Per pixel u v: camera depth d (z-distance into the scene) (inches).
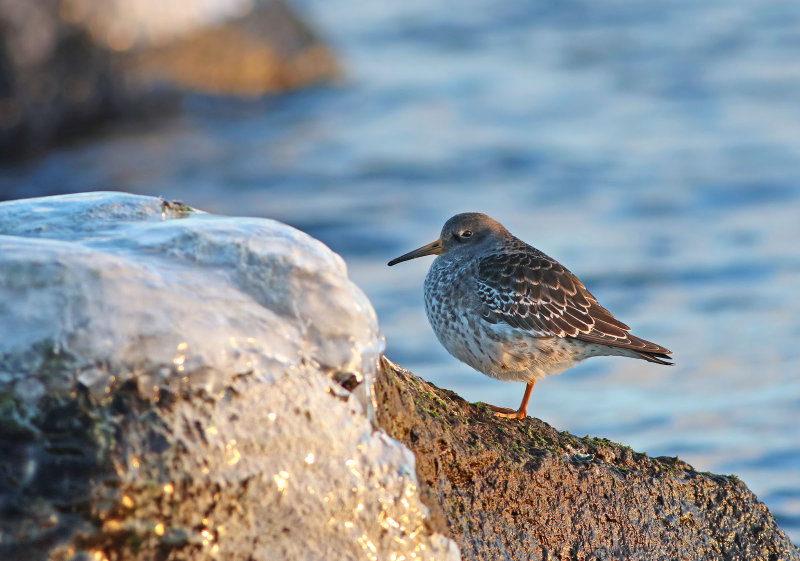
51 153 957.8
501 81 1165.7
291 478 229.8
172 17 1047.0
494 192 853.2
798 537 394.0
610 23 1378.0
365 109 1090.7
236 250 247.0
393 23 1434.5
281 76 1134.4
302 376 234.2
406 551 243.0
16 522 212.5
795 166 888.3
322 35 1214.9
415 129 1019.3
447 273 393.7
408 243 749.9
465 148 957.8
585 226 782.5
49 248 231.6
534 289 374.3
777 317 630.5
